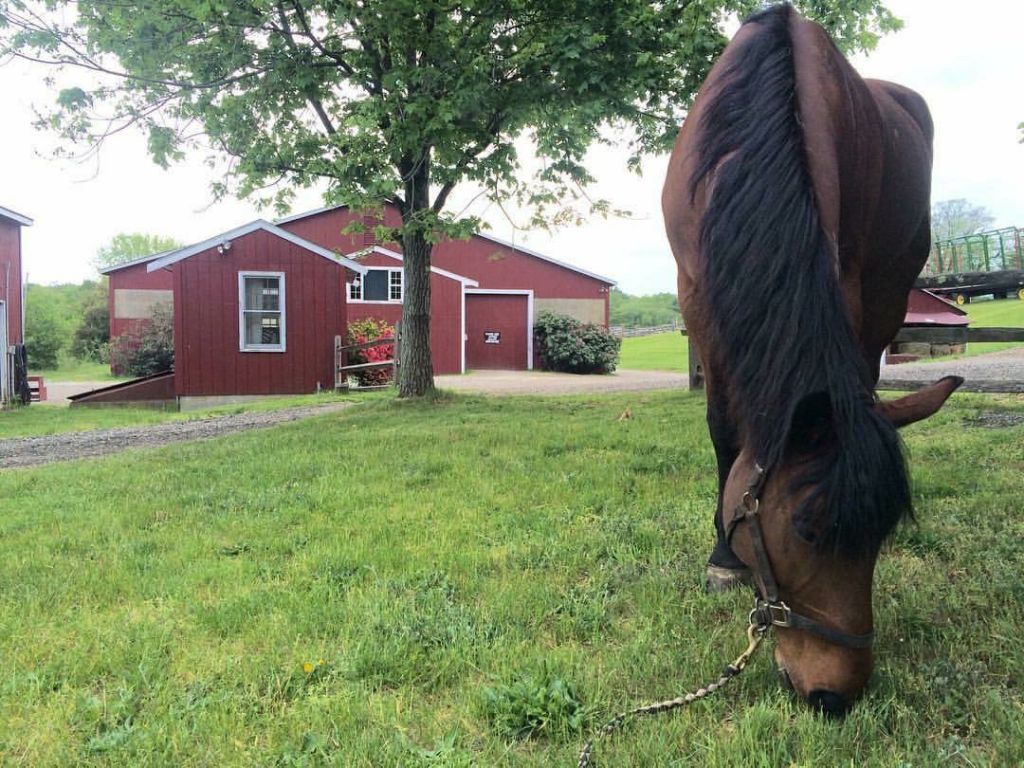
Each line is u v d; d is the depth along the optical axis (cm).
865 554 151
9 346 1437
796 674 170
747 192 175
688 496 398
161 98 827
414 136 700
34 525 410
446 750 178
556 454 540
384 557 319
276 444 653
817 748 170
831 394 147
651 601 261
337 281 1375
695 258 222
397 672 221
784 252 163
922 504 347
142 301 2445
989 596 245
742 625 237
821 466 150
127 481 526
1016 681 196
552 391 1227
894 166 296
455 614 255
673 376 1869
